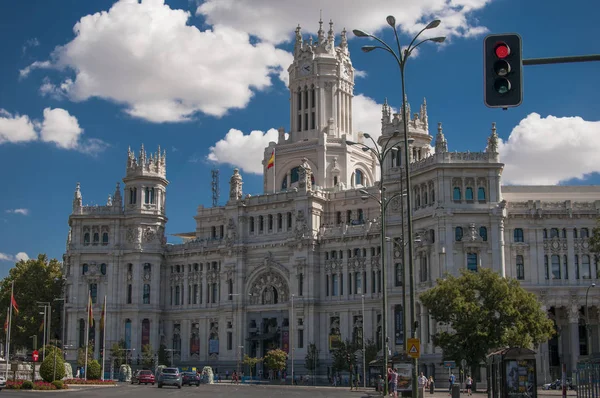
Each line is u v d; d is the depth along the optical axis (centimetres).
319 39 19988
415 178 15675
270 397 9288
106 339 19475
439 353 14575
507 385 7056
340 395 10125
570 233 15125
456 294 11250
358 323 16925
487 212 14800
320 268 17662
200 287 19612
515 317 11212
